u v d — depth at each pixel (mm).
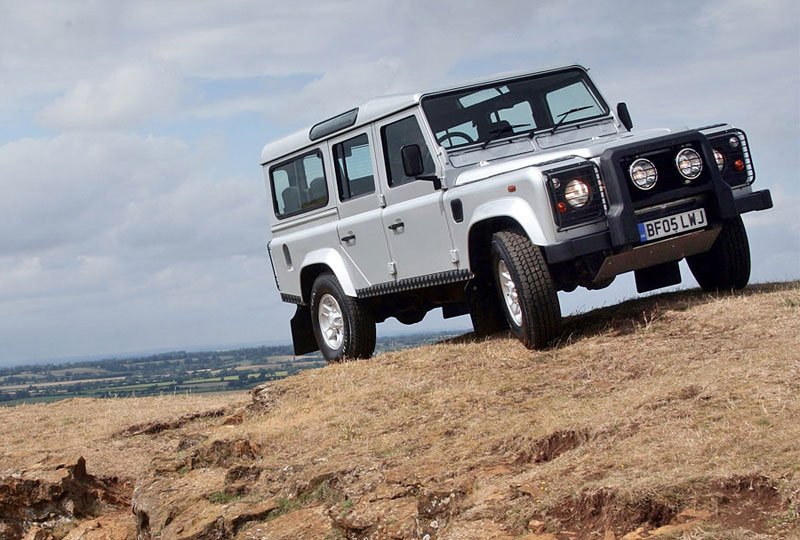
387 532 5797
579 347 8109
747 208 8352
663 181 8086
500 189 8258
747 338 7254
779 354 6488
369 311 10508
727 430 5320
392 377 8922
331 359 10945
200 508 7184
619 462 5375
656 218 8039
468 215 8641
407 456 6832
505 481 5762
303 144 11047
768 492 4602
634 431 5801
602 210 7988
